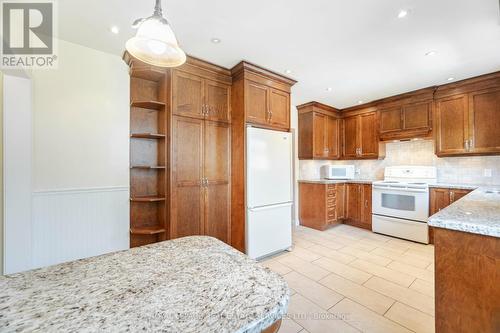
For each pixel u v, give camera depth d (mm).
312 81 3119
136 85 2568
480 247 1058
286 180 3004
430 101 3379
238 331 501
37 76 2061
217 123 2729
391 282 2211
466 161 3316
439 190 3170
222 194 2768
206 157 2637
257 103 2754
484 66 2639
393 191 3592
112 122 2422
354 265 2592
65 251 2178
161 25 1028
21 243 1930
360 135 4305
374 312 1771
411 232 3375
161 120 2555
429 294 2008
